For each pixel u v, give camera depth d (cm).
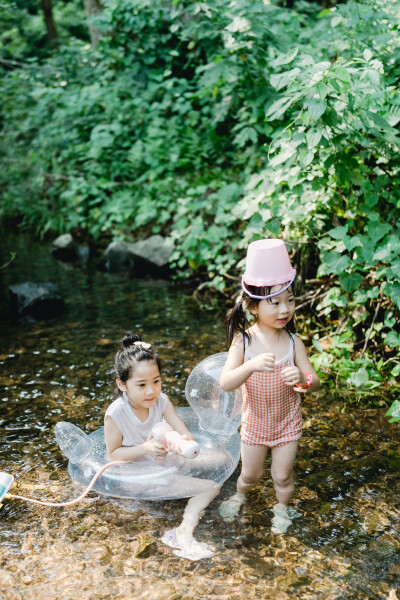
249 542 243
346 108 333
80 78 900
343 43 441
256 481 269
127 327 506
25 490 285
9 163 985
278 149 439
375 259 351
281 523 254
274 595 215
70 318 541
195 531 250
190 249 612
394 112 347
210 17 554
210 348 449
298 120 382
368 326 420
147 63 792
